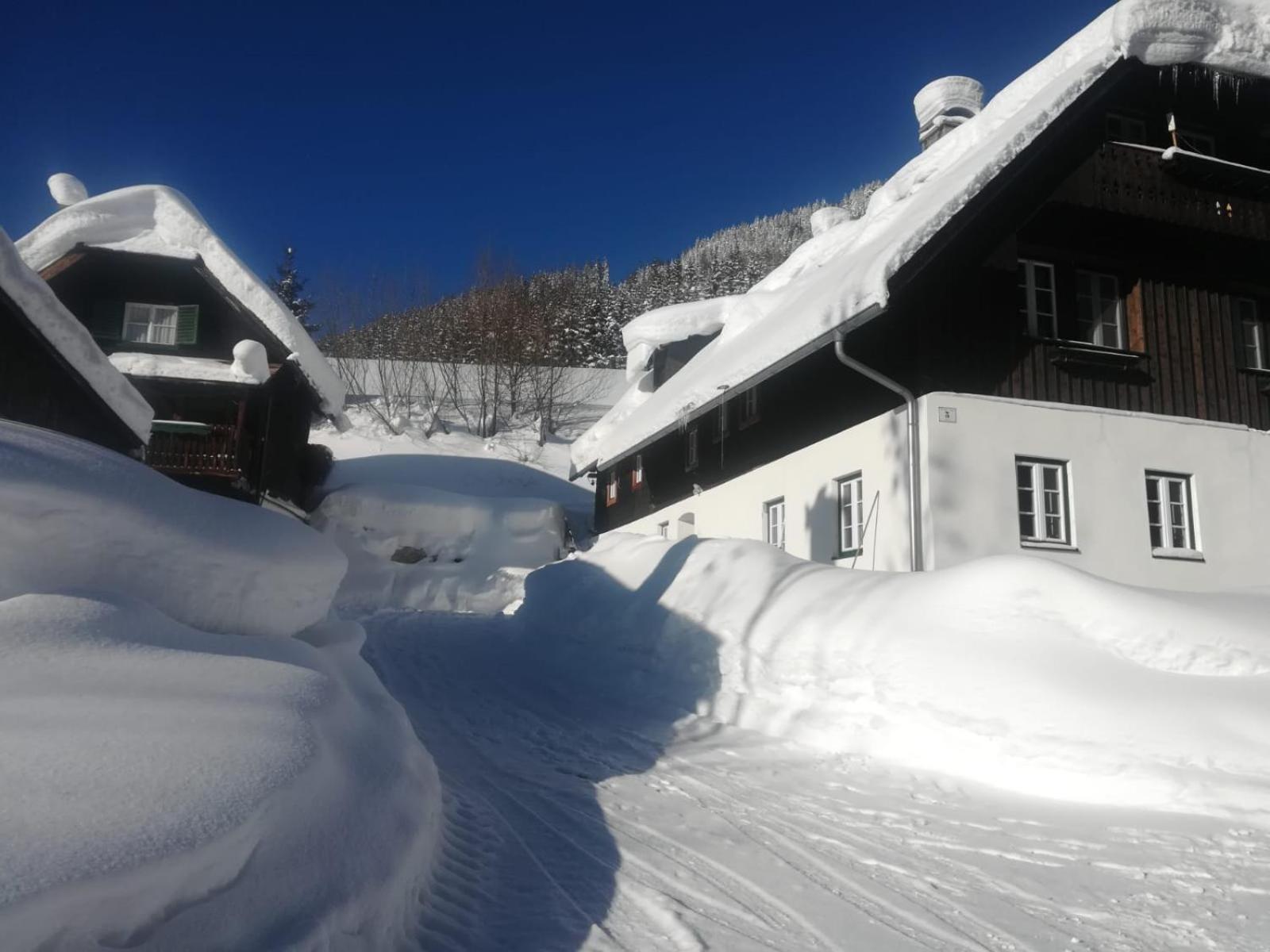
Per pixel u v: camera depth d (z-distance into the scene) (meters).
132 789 2.52
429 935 3.59
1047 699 6.16
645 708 8.71
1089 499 11.15
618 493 23.33
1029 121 11.12
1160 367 12.09
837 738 7.00
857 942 3.81
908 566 10.84
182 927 2.33
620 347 59.03
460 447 34.19
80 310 20.94
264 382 19.75
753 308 18.66
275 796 2.84
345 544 21.05
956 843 5.03
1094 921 4.05
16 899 1.94
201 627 3.98
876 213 16.12
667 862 4.69
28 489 3.37
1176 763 5.65
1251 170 12.16
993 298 11.40
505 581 20.41
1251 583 11.67
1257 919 4.08
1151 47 11.45
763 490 14.74
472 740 7.57
